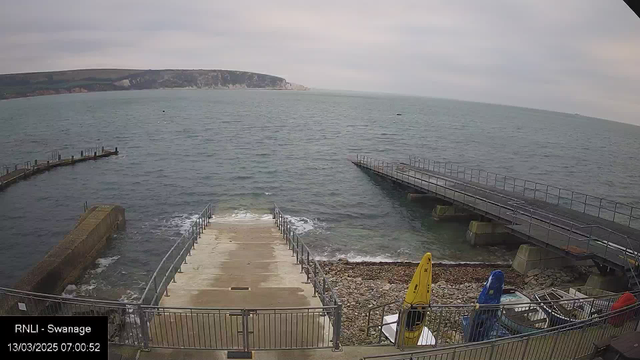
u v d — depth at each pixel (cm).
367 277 1919
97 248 2245
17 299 1302
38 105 15850
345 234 2689
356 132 8869
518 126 14038
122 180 4031
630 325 932
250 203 3356
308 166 4922
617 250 1741
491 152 6794
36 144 6097
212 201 3388
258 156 5512
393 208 3281
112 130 7962
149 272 2048
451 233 2728
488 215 2350
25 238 2531
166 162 4966
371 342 1240
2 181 3656
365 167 4559
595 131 15925
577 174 5300
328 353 841
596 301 1254
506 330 1085
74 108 13850
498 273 1026
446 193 2891
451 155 6234
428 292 924
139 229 2675
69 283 1891
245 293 1182
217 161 5103
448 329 1236
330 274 1948
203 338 903
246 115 12375
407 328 919
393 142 7456
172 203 3303
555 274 1977
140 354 805
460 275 1988
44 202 3275
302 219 2986
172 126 8881
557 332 816
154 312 888
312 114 13750
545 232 2012
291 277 1329
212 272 1366
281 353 830
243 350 821
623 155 7875
